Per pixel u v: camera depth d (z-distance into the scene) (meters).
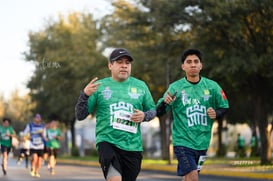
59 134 35.25
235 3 32.88
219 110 12.54
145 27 40.53
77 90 55.66
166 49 38.34
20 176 32.44
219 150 68.31
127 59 11.17
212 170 35.88
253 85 38.34
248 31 35.34
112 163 10.78
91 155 76.12
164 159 54.19
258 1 32.47
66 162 61.62
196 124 12.38
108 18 49.81
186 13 35.09
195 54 12.55
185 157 12.21
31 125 32.31
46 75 61.84
